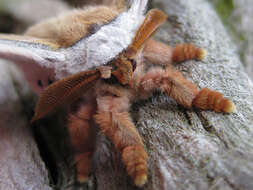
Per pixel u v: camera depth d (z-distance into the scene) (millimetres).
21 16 78
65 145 50
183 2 63
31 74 45
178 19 59
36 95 58
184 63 46
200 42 51
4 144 48
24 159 46
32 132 52
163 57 45
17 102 57
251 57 66
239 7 72
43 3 79
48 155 50
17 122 53
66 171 47
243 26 70
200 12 61
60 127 53
